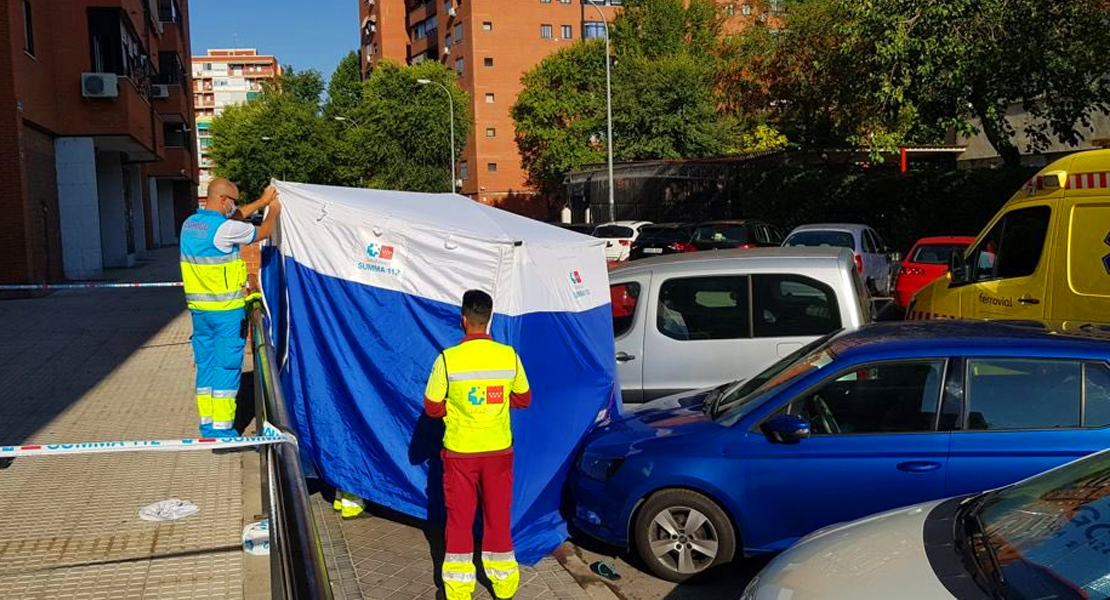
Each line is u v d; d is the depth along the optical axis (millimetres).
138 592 4379
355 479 6039
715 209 36438
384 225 6027
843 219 26188
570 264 6453
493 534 5012
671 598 5223
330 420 6098
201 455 6633
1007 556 3164
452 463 4934
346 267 6078
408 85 57656
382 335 5969
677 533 5391
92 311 15266
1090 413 4891
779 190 29391
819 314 7500
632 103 47594
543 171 60781
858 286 7688
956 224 22328
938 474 4977
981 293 8719
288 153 62562
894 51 18859
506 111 70500
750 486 5234
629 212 41438
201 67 165625
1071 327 5516
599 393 6402
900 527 3637
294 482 2771
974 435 4980
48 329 13086
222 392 6699
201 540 5031
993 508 3578
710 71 46750
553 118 59219
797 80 27641
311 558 2148
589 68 58125
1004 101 20672
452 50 73375
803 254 7734
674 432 5594
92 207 23297
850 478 5098
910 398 5156
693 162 37594
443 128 57656
